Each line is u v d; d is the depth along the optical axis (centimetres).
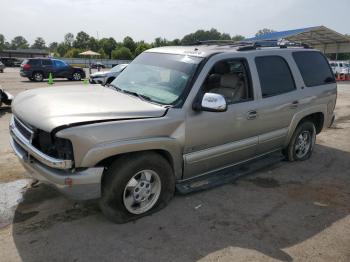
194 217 396
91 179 329
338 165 599
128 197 371
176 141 382
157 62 457
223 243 350
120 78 482
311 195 473
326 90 604
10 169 513
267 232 374
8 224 366
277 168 571
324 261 330
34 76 2383
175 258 323
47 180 338
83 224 371
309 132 604
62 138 314
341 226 395
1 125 820
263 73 488
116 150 335
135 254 326
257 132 485
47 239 342
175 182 412
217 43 536
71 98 385
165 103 393
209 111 381
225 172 470
